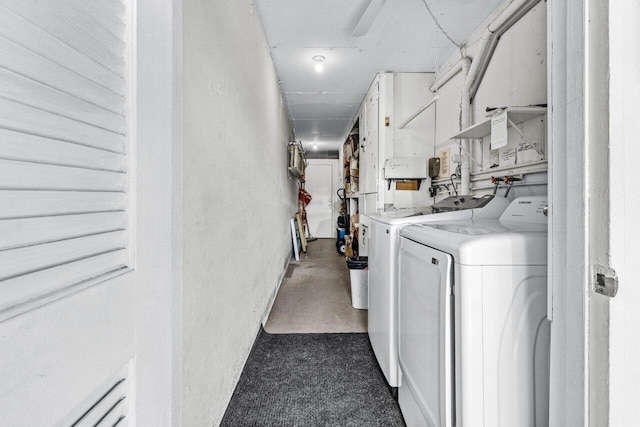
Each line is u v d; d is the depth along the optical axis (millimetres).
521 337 976
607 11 543
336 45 2803
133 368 588
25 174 385
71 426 445
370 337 2211
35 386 385
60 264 432
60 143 433
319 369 1925
